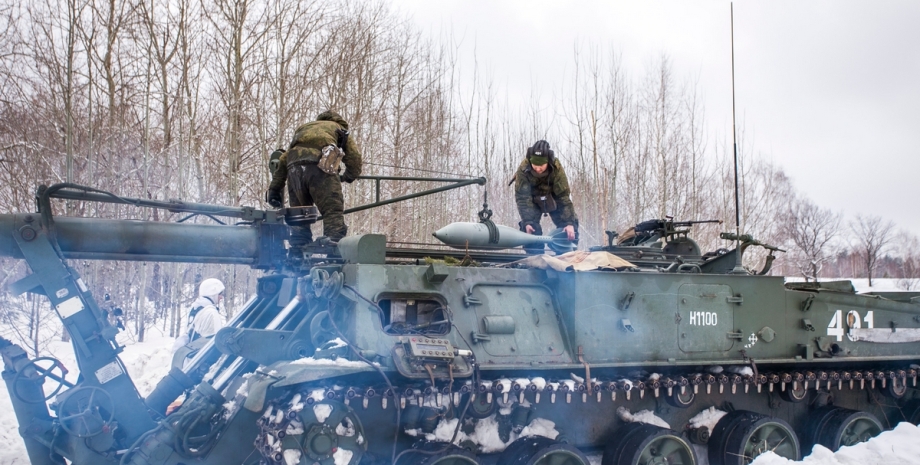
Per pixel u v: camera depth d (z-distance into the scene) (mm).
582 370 6176
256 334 5730
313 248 6832
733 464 6957
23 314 14289
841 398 8156
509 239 7836
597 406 6828
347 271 5711
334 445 5078
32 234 5266
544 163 9359
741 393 7539
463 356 5562
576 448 6176
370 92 20656
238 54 16703
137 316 18453
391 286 5672
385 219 20344
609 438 6863
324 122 7465
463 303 5930
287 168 7355
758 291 7008
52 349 14148
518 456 6012
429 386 5469
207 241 5871
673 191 25281
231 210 5945
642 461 6512
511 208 23797
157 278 22891
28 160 16797
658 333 6469
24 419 5562
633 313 6387
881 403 8398
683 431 7219
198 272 21062
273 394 5090
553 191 9625
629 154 25719
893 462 6617
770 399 7676
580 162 25328
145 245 5672
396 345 5414
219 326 8844
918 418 8406
